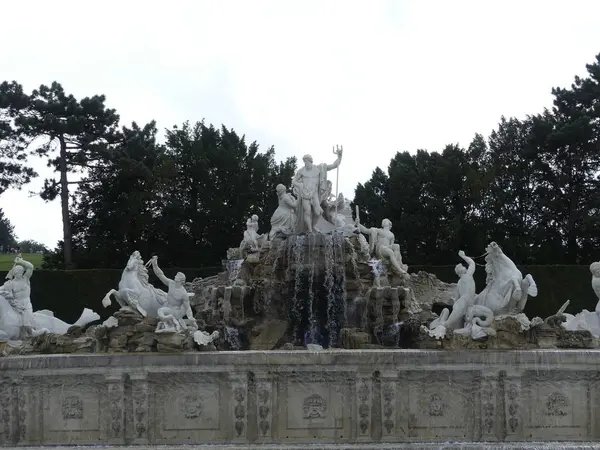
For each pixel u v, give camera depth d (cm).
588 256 5638
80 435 2308
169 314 2389
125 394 2306
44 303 4072
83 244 6041
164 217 5831
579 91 5919
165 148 6350
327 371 2291
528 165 6012
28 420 2322
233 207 6019
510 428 2294
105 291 4106
